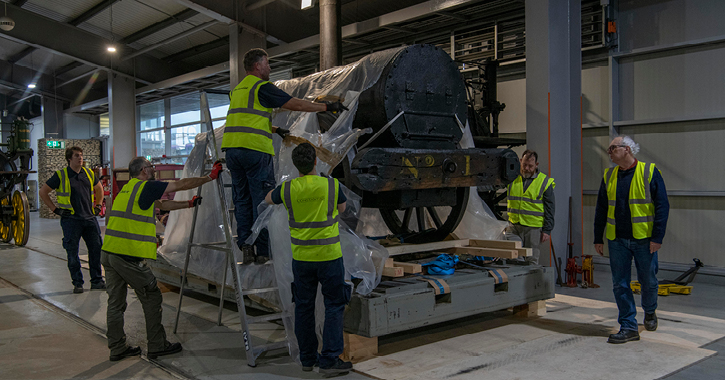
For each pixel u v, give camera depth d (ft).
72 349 14.25
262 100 13.32
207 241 17.83
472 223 18.01
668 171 24.39
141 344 14.58
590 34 26.05
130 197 13.09
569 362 12.26
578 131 23.27
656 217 13.62
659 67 24.48
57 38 54.54
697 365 12.00
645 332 14.76
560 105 22.45
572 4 23.25
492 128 28.96
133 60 59.57
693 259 22.95
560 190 22.39
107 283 13.37
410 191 15.06
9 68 72.28
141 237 12.95
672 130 24.18
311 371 12.01
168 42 51.72
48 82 77.25
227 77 54.34
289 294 13.21
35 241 40.27
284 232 13.25
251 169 13.53
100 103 71.36
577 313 17.13
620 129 25.94
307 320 11.75
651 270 14.14
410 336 14.78
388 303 12.51
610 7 25.53
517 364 12.17
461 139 16.78
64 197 21.34
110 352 13.39
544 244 21.74
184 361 13.00
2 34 51.37
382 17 33.32
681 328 15.11
